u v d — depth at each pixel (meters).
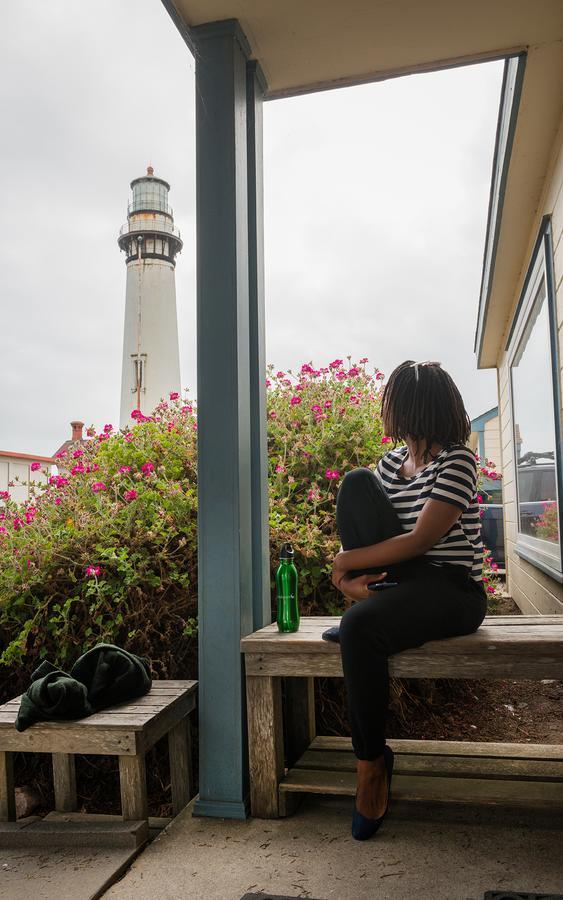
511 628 2.17
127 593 2.97
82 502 3.58
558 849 1.85
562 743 3.09
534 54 2.69
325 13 2.33
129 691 2.27
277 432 3.96
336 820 2.11
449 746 2.40
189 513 3.24
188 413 4.32
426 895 1.62
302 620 2.60
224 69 2.36
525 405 5.64
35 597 3.03
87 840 2.01
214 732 2.21
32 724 2.10
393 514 2.04
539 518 4.82
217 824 2.11
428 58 2.65
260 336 2.49
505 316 6.73
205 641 2.23
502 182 4.00
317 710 3.02
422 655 1.98
